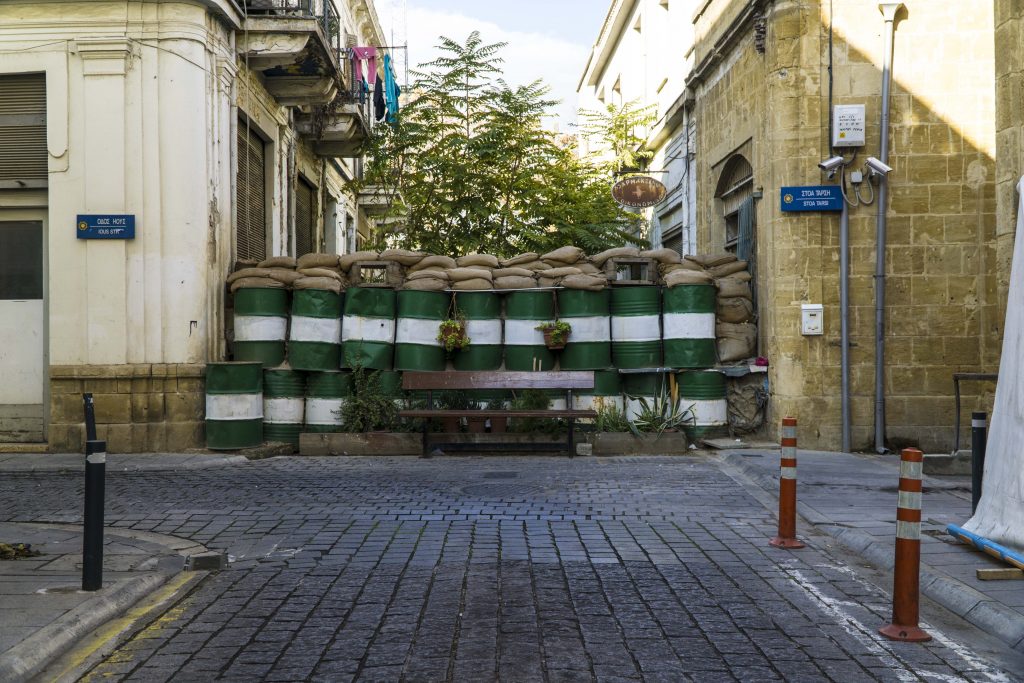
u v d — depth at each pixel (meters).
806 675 4.17
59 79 12.27
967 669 4.27
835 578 5.93
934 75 12.73
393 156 18.27
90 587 5.44
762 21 13.27
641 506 8.39
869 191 12.70
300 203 19.81
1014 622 4.72
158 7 12.29
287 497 8.88
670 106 21.34
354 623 4.96
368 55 18.20
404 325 12.73
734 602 5.35
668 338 13.09
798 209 12.66
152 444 12.05
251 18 13.73
